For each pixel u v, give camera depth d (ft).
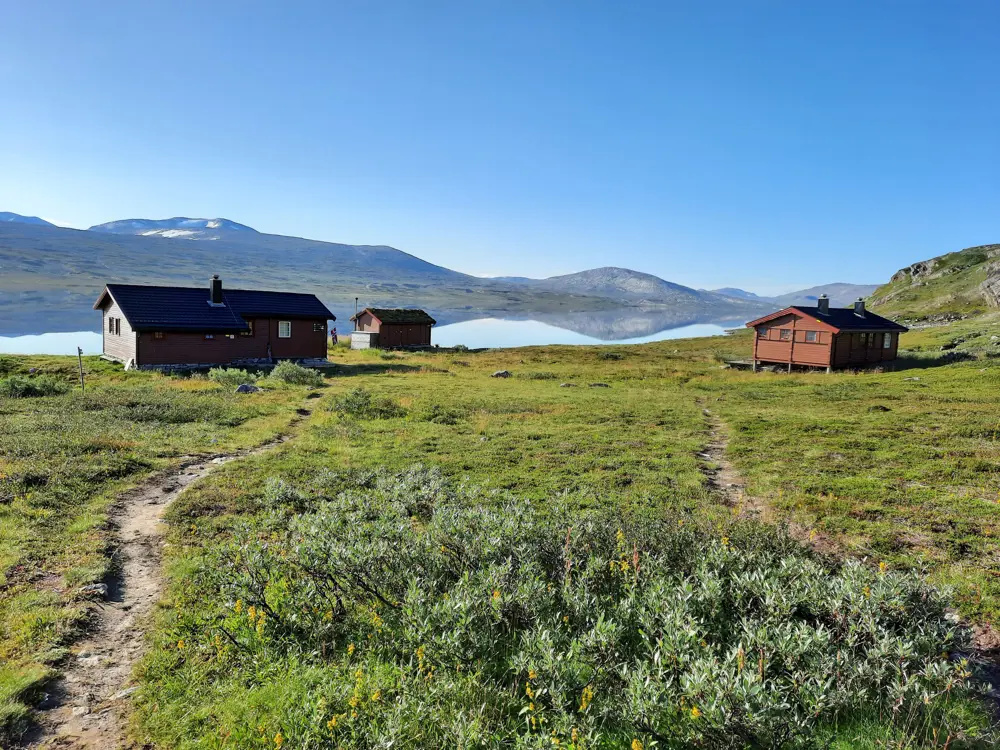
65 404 75.56
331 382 117.60
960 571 29.30
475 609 21.54
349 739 16.71
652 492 44.11
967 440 58.90
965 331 195.62
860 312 157.48
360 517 33.50
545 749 15.49
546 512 39.11
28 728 18.29
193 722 18.48
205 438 62.18
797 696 17.30
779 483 46.19
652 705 15.90
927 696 16.69
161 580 29.30
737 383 122.21
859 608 20.49
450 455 56.29
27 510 36.60
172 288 136.98
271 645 22.26
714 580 22.25
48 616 24.45
